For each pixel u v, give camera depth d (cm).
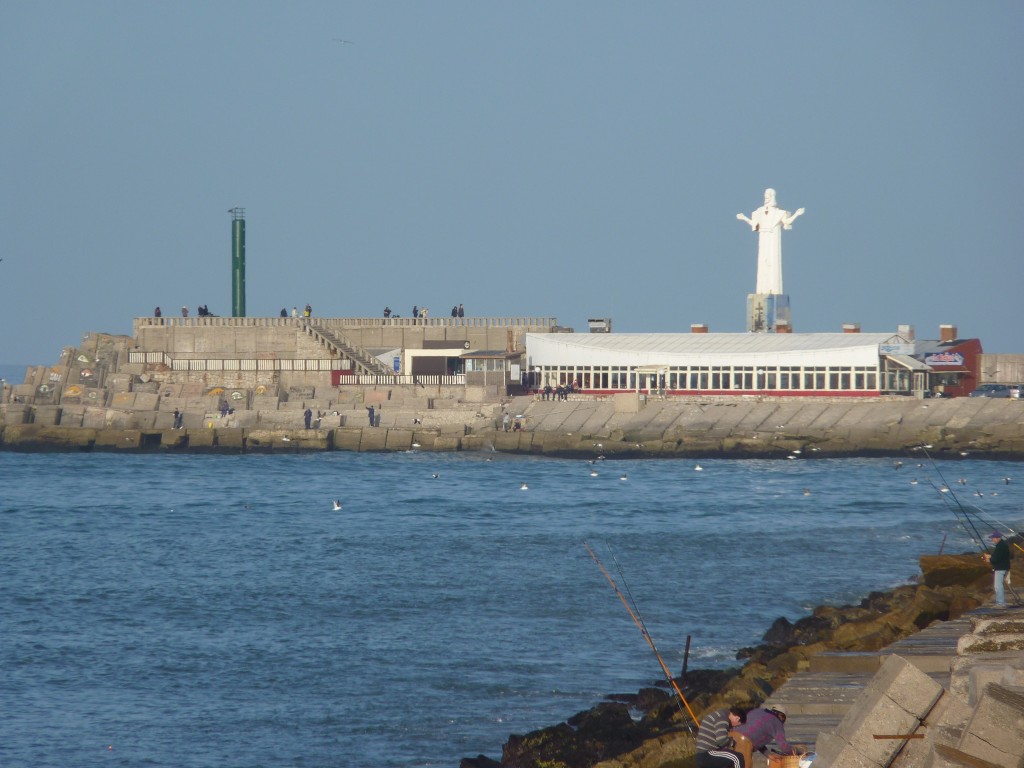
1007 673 5669
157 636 15162
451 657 13950
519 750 10125
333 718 11781
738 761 6372
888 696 5800
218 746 11031
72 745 11062
